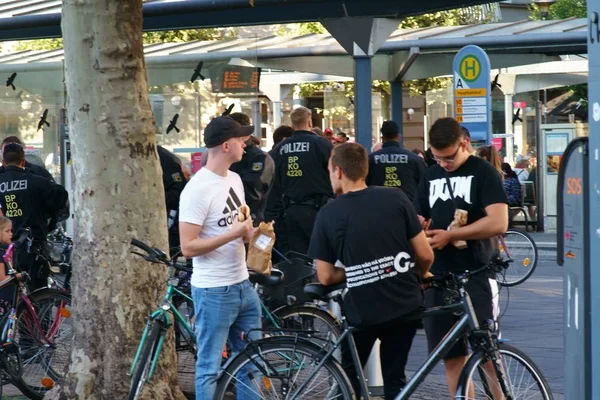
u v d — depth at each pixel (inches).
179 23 535.5
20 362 324.5
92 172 273.1
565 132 981.8
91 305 274.8
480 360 237.0
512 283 604.1
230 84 573.0
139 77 276.7
